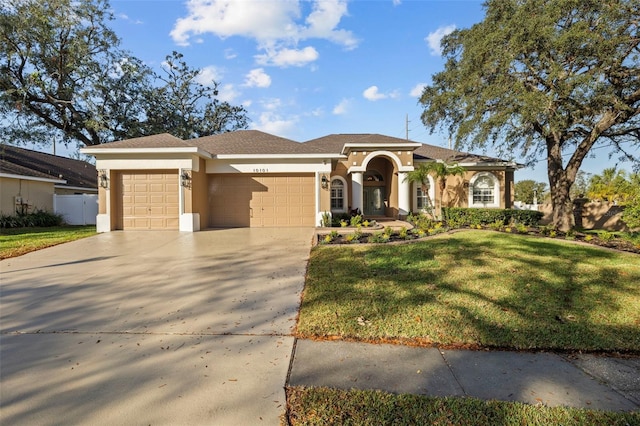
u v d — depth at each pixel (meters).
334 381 3.29
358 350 3.94
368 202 21.72
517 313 4.88
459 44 17.78
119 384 3.23
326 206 15.63
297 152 15.73
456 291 5.77
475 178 20.45
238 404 2.93
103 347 4.01
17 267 7.96
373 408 2.85
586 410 2.86
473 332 4.30
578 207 20.95
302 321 4.68
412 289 5.89
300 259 8.70
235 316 4.98
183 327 4.59
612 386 3.26
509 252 8.66
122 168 13.72
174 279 6.92
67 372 3.45
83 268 7.84
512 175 21.33
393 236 11.52
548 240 10.58
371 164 21.67
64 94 22.16
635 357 3.83
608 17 11.49
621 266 7.32
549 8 12.09
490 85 14.16
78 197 20.97
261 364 3.62
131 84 25.20
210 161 15.38
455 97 16.05
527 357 3.80
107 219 13.63
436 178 18.66
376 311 4.96
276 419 2.75
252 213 15.75
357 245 9.81
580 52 12.23
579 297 5.51
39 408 2.88
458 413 2.79
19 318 4.93
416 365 3.60
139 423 2.69
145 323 4.73
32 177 19.27
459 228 13.19
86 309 5.28
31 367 3.55
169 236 12.48
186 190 13.81
